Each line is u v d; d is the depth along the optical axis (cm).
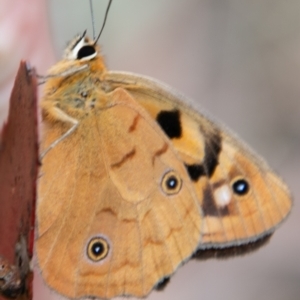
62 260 24
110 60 40
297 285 33
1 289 22
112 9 41
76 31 37
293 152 40
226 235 25
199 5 44
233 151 25
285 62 43
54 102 24
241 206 25
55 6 38
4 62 25
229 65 43
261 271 33
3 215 22
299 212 35
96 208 24
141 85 25
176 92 25
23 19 26
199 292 32
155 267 25
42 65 26
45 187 24
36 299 26
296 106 42
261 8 44
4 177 22
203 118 25
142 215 25
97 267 24
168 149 25
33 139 22
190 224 25
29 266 22
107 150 25
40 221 24
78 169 24
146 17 42
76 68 24
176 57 42
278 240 34
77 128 24
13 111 22
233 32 44
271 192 25
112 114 25
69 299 24
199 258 25
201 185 25
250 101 42
